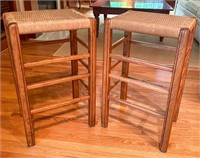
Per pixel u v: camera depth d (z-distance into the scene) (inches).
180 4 123.1
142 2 98.8
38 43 45.0
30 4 99.0
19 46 32.5
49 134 43.8
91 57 39.4
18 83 34.7
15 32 31.4
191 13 101.0
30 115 38.1
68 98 56.4
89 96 43.3
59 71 70.2
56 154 39.2
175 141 42.5
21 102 36.3
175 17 39.8
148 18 38.3
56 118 48.8
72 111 51.5
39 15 37.7
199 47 94.3
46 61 36.4
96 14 94.9
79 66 71.9
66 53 83.4
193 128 46.2
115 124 47.2
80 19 35.8
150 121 48.4
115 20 36.4
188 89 61.1
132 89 61.3
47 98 56.3
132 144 41.8
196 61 80.0
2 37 94.2
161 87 37.2
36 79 64.6
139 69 72.5
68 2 163.6
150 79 66.0
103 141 42.4
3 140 42.1
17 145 40.9
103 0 104.7
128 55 48.8
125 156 38.9
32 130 39.6
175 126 46.6
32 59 77.5
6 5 93.9
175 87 34.9
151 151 40.1
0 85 61.6
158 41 100.5
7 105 53.0
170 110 36.7
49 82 38.1
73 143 41.7
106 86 42.3
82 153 39.5
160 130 45.7
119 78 40.8
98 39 102.3
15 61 33.0
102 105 44.2
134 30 35.4
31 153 39.3
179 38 31.8
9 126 45.9
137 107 41.4
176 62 33.3
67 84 63.5
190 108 52.8
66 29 35.3
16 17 35.6
